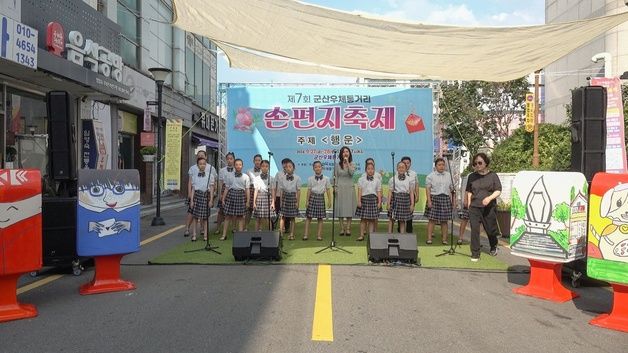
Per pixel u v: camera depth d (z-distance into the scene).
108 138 15.02
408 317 4.93
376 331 4.50
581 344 4.29
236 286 6.05
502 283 6.45
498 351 4.09
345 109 12.03
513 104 24.66
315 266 7.25
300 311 5.07
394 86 12.01
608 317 4.86
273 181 10.12
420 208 12.02
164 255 8.05
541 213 5.81
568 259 5.57
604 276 4.86
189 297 5.55
